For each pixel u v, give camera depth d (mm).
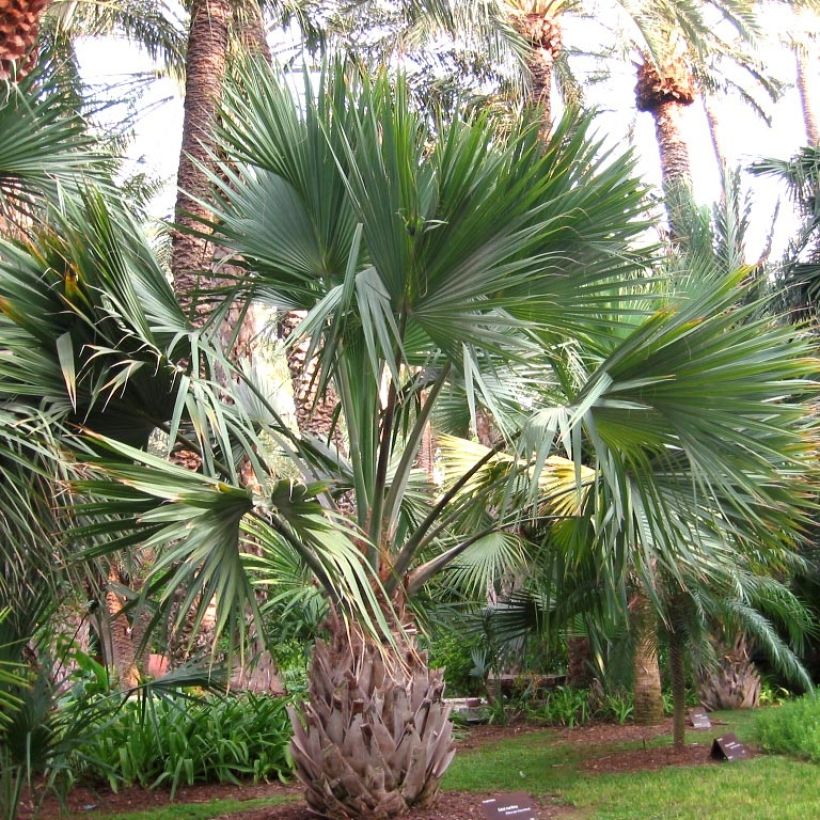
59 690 5797
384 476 5258
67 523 4789
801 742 7207
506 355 4621
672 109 17266
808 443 4883
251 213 5016
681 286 6863
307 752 5148
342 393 5426
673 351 4473
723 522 5523
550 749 8359
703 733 8727
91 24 12516
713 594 7480
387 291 4754
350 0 13297
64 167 5516
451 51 14297
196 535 3990
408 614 5355
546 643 8445
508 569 7723
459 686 11648
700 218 11242
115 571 6469
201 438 4266
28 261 4570
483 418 11492
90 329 4695
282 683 8914
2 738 4750
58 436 4344
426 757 5102
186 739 6938
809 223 12141
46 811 6016
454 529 6996
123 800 6375
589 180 4773
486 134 4457
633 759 7539
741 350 4344
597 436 4562
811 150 12375
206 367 5406
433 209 4586
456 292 4633
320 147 4809
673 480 5430
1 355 4250
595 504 5352
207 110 9445
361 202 4449
